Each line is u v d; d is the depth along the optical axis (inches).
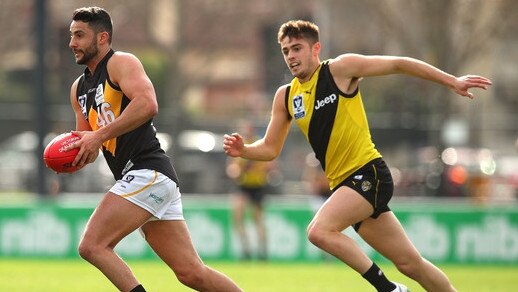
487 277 2192.4
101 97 1075.9
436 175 3462.1
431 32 4094.5
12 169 3659.0
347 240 1146.7
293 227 2593.5
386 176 1175.0
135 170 1079.6
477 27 4387.3
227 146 1202.0
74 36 1074.7
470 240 2600.9
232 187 3476.9
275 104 1216.2
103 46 1080.8
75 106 1127.6
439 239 2600.9
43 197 2716.5
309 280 2026.3
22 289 1764.3
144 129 1086.4
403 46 4456.2
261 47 5940.0
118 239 1067.9
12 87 5206.7
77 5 5231.3
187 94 6254.9
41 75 2721.5
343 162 1176.2
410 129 3604.8
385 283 1150.3
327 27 5004.9
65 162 1047.6
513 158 3858.3
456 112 4298.7
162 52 5634.8
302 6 5418.3
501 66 5142.7
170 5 5900.6
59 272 2151.8
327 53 4968.0
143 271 2202.3
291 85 1201.4
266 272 2220.7
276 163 3599.9
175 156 3373.5
